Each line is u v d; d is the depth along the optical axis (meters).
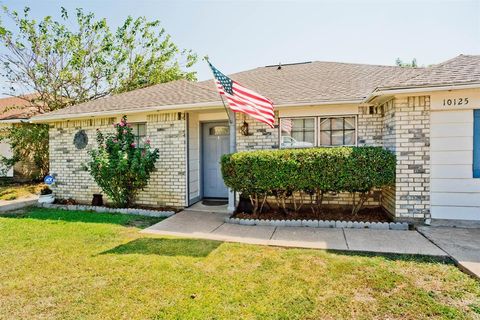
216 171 9.27
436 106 5.76
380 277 3.54
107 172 7.79
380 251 4.41
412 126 5.85
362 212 6.78
